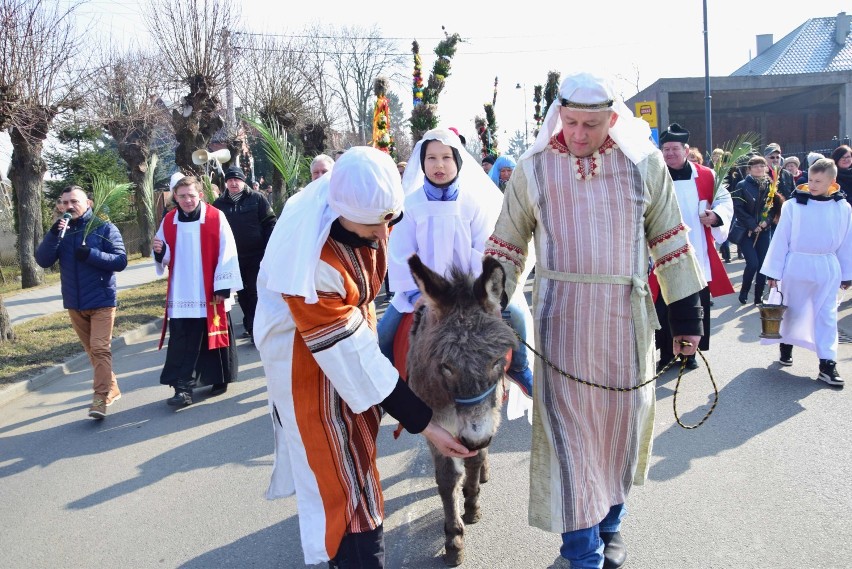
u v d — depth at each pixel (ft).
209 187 39.11
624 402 9.17
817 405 16.87
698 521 11.68
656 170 9.07
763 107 103.76
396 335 11.72
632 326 9.08
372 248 8.06
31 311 40.47
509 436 16.46
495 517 12.30
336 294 7.51
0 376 24.27
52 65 39.47
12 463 16.78
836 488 12.50
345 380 7.36
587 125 8.54
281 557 11.53
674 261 9.26
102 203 20.22
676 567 10.34
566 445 9.07
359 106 154.71
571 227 8.94
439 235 11.96
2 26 35.27
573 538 9.16
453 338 8.17
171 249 20.21
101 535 12.69
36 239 54.24
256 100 62.85
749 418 16.33
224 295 20.39
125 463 16.28
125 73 68.80
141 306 39.70
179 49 50.49
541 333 9.28
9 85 35.68
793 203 19.10
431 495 13.51
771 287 20.42
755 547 10.76
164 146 99.40
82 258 18.81
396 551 11.40
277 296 8.03
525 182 9.41
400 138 114.73
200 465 15.84
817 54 116.47
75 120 52.70
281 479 8.59
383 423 18.40
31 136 42.06
